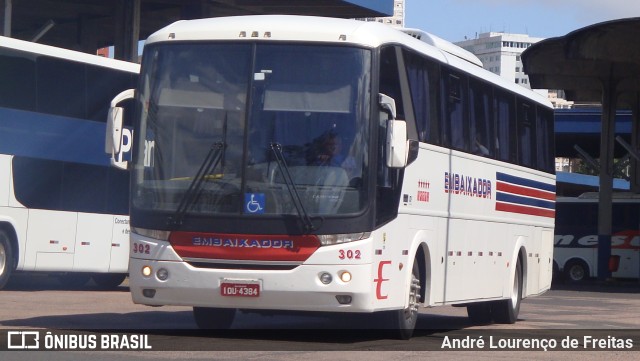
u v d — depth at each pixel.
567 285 39.22
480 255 15.94
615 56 34.53
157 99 11.98
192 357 10.47
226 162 11.59
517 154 17.94
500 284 17.05
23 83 21.58
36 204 21.81
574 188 61.94
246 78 11.77
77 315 15.40
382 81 11.98
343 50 11.75
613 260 39.50
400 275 12.53
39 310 16.28
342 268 11.33
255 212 11.41
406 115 12.74
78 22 40.69
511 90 17.59
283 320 16.44
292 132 11.58
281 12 36.53
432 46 14.41
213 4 36.16
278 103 11.66
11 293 20.66
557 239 42.56
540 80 40.88
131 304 18.42
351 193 11.45
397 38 12.66
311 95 11.66
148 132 11.94
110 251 23.55
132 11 34.84
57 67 22.23
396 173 12.27
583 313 21.88
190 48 12.00
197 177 11.60
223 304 11.45
